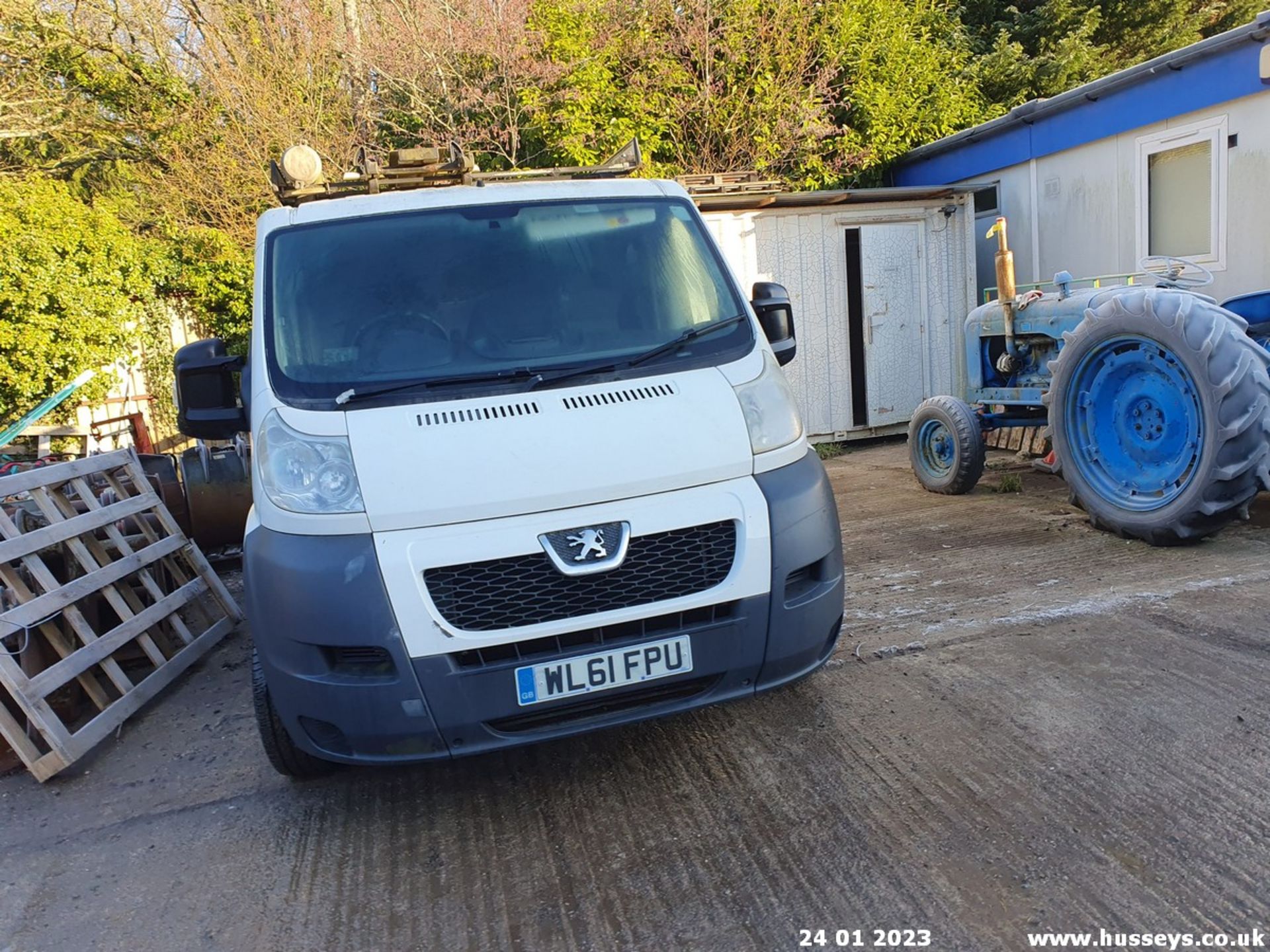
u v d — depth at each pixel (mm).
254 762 3746
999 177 10984
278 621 2779
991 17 17172
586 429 2938
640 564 2811
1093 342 5285
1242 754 3057
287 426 2990
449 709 2703
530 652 2752
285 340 3283
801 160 12398
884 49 12555
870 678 3916
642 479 2855
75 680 4289
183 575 5258
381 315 3352
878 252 10383
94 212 10523
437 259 3521
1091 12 15805
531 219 3695
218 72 13703
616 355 3320
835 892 2588
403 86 13352
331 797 3406
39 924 2770
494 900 2713
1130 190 9234
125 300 10297
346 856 3014
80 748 3764
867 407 10602
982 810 2898
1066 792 2945
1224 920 2324
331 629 2691
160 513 5270
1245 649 3791
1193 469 4852
